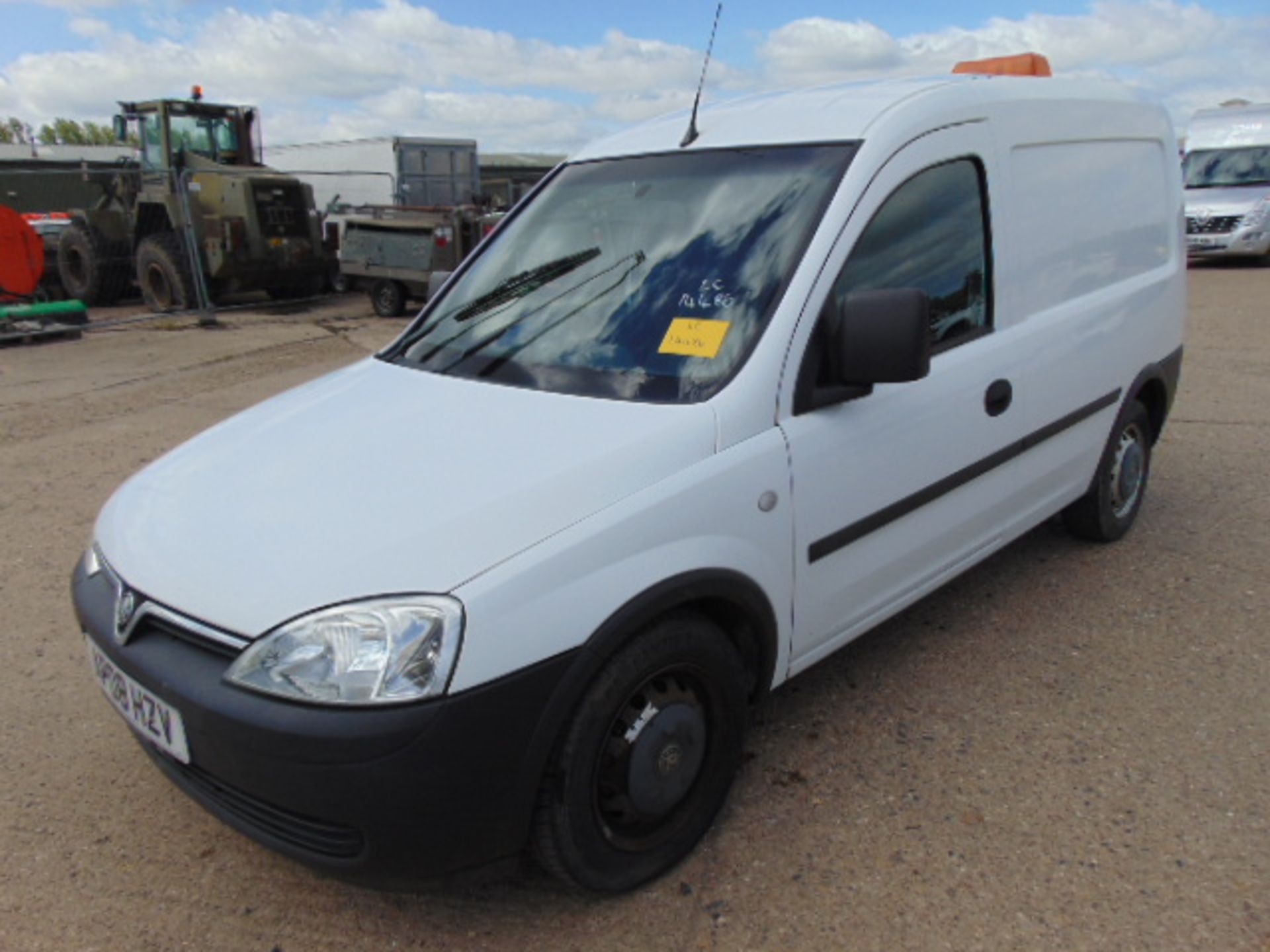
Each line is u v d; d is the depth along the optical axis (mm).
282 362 10547
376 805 2070
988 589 4242
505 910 2516
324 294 17141
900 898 2494
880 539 3062
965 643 3787
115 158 26812
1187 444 6258
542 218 3555
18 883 2658
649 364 2783
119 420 7812
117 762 3201
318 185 20516
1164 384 4613
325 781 2062
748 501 2576
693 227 3057
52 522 5406
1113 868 2561
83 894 2619
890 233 2994
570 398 2734
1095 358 3988
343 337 12453
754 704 2855
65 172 15305
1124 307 4168
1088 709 3309
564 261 3305
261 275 14828
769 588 2688
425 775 2072
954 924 2402
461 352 3160
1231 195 17031
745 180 3072
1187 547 4613
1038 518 3924
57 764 3191
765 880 2580
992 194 3385
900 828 2754
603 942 2400
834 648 3066
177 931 2484
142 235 15562
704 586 2465
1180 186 4816
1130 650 3691
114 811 2961
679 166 3293
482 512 2264
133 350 11406
